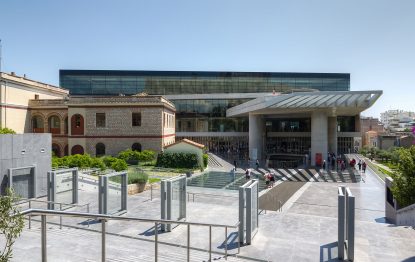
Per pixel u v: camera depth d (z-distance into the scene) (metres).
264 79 70.56
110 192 18.14
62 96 49.81
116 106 37.75
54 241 9.07
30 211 4.23
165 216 11.88
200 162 34.19
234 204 17.83
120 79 70.06
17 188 17.09
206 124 62.94
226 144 62.53
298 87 70.62
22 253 7.74
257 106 41.59
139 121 37.97
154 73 70.50
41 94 44.41
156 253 6.64
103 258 5.12
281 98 36.72
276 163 41.56
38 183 18.52
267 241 10.76
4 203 3.99
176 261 8.34
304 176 32.12
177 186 12.95
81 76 69.62
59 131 41.00
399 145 71.44
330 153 47.06
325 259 9.24
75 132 38.06
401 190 15.35
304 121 59.88
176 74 70.50
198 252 9.63
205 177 30.38
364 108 41.69
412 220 13.02
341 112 49.53
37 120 41.97
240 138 62.19
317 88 70.75
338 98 35.75
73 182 15.91
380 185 28.06
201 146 34.22
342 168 35.97
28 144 17.95
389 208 17.20
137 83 70.25
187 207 15.97
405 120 147.38
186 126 63.19
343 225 9.16
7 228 4.01
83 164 27.83
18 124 39.47
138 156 34.75
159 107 37.62
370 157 62.88
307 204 20.20
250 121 48.19
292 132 59.59
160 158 34.44
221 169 36.53
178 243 10.55
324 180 30.22
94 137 37.66
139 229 12.02
